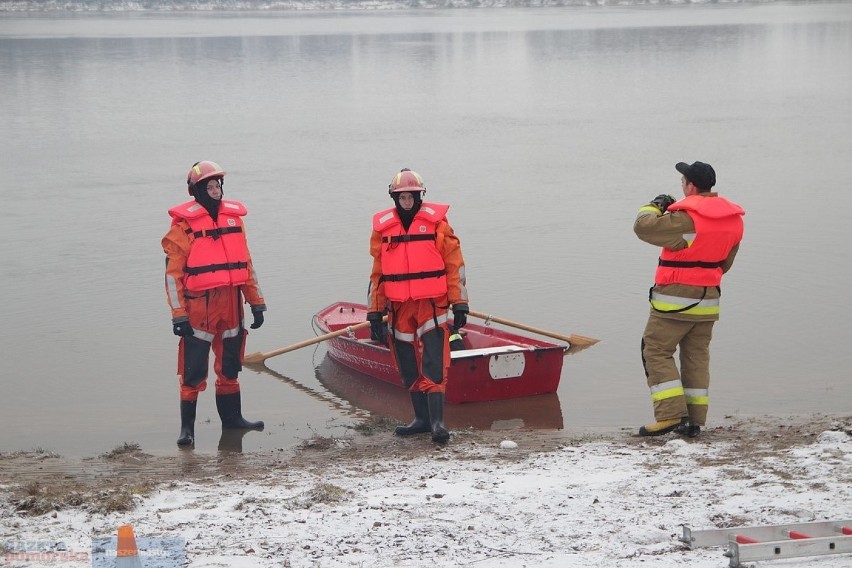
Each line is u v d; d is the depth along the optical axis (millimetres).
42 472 10414
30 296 19656
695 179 9828
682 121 48969
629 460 9000
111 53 117250
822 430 10273
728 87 67188
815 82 68938
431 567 6066
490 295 19234
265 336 17219
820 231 23844
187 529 7078
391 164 37406
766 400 13312
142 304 19078
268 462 10633
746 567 5680
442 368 10992
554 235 24188
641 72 81250
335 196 30500
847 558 5727
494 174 34312
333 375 15211
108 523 7371
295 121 53281
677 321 10078
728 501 7242
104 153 41969
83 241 24688
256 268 21594
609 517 6977
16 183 34188
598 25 178250
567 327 17203
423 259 10727
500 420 12758
